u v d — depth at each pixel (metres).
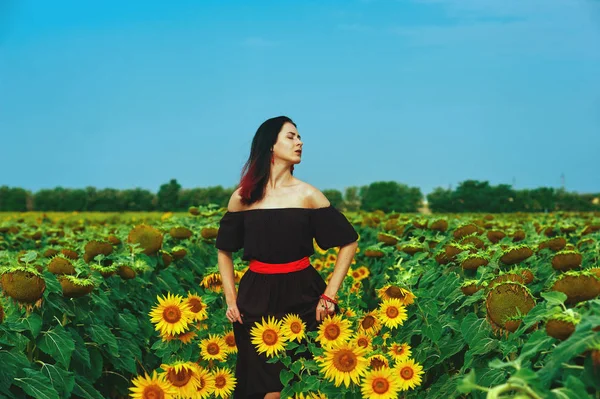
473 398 3.44
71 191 37.12
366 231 11.38
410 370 3.87
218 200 33.41
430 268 5.54
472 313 3.89
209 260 7.98
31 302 4.09
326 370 3.73
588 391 2.35
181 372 4.07
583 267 5.61
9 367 3.57
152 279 6.38
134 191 36.22
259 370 4.29
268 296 4.38
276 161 4.54
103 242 5.93
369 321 4.60
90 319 4.71
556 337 2.59
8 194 37.16
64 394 4.00
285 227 4.38
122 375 5.25
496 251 4.96
